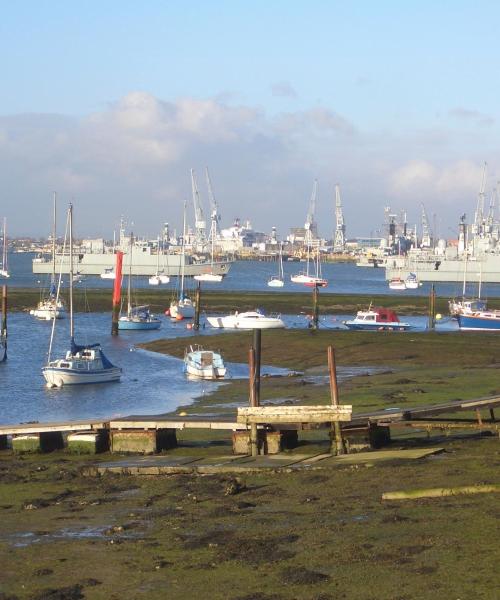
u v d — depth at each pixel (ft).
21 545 80.28
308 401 187.32
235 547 75.72
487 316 422.00
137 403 217.56
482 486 89.51
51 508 94.53
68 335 416.26
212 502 93.56
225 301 612.70
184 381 260.83
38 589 68.49
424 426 129.18
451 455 112.16
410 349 309.83
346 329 416.46
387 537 75.51
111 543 79.41
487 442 122.21
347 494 92.94
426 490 89.30
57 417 197.88
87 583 69.31
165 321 512.22
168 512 90.07
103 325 476.95
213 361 268.41
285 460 116.67
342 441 122.01
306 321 503.61
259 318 456.86
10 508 95.14
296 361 300.40
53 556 76.38
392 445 125.80
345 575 67.21
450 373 237.66
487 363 281.33
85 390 244.22
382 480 98.12
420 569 66.90
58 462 124.36
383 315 437.99
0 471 118.11
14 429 135.13
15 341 386.32
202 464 115.65
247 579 68.08
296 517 84.84
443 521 78.69
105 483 107.24
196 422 129.29
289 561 71.31
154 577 69.92
